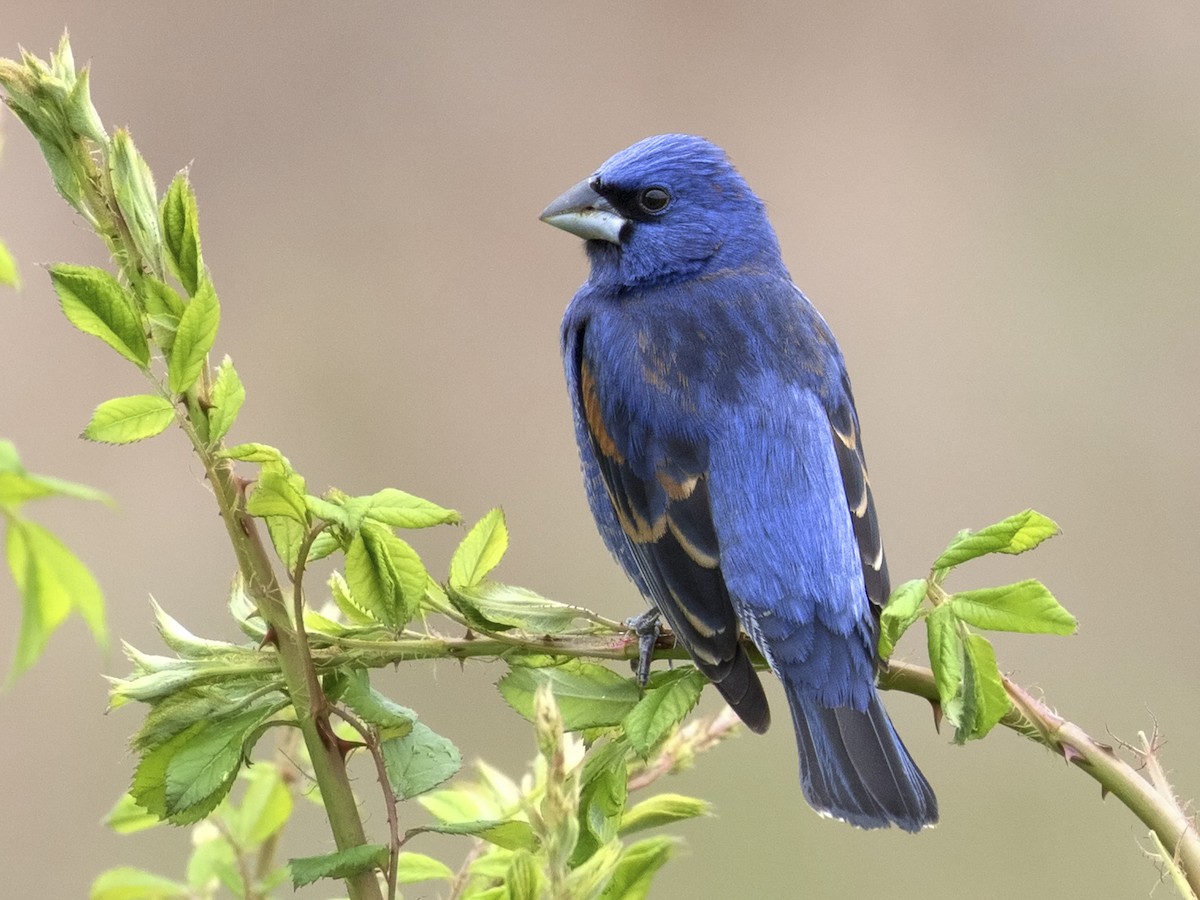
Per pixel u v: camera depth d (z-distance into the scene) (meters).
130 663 4.90
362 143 16.88
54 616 3.36
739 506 7.79
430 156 16.91
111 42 16.61
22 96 4.83
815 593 7.54
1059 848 11.84
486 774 5.61
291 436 14.69
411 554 4.76
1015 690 5.36
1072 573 14.30
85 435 4.61
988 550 5.12
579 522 14.43
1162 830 5.20
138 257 4.83
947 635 5.16
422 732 4.98
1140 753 5.38
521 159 17.19
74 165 4.85
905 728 12.66
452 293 15.84
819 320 8.77
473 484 14.61
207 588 12.71
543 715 3.98
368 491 14.49
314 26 17.05
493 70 17.64
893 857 11.74
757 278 9.03
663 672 5.25
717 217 9.29
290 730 5.67
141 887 5.46
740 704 6.95
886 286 16.69
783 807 11.73
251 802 5.62
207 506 13.00
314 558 4.90
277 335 15.32
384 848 4.48
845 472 8.10
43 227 14.17
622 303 9.12
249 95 16.78
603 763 5.01
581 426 8.87
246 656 4.92
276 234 16.03
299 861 4.43
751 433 7.93
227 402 4.71
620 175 9.30
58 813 10.88
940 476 15.03
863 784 7.16
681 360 8.23
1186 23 18.33
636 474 8.15
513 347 15.56
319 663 4.98
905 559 14.61
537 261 16.23
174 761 4.80
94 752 11.17
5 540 3.32
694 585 7.72
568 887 4.00
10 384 13.57
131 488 13.06
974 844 11.88
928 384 15.74
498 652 5.24
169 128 16.47
